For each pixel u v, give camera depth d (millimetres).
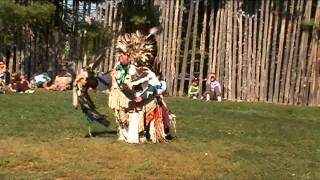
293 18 26750
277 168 9242
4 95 19797
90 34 27078
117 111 10938
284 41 26906
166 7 27766
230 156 9992
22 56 27375
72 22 28062
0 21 24578
